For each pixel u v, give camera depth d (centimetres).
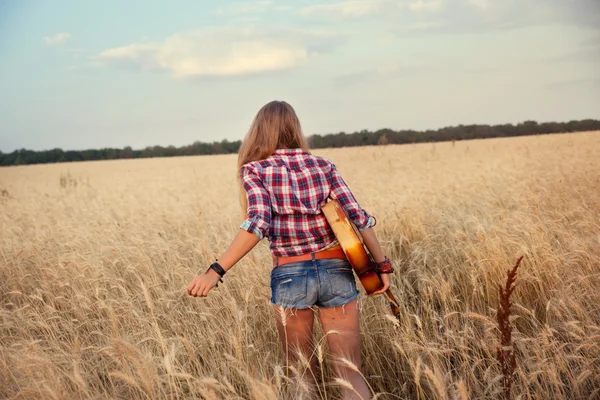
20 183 2692
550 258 382
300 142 259
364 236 252
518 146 2536
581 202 618
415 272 450
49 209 1064
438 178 1135
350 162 1983
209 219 744
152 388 233
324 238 246
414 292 427
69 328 351
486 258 396
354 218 247
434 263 464
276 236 245
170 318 362
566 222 510
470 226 514
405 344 295
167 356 233
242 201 266
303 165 249
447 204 704
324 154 2584
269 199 235
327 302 244
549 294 371
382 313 351
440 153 2448
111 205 1065
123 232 649
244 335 319
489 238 430
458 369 294
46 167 5309
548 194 667
